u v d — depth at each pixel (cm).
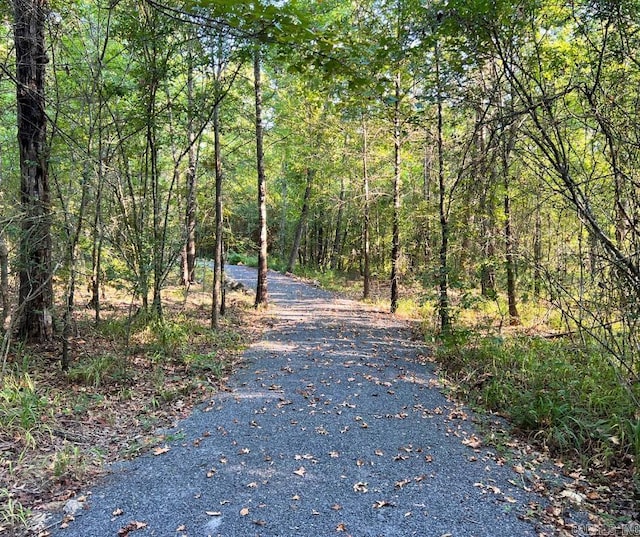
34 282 635
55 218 611
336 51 323
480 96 486
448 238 860
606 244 368
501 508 345
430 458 427
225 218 1385
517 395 554
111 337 792
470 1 373
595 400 495
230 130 1094
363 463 415
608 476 391
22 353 645
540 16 456
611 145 375
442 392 623
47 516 328
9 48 779
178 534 310
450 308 808
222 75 927
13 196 632
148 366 682
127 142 828
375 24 729
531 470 405
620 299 434
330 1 796
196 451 436
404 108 848
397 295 1317
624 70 427
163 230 880
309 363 759
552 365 602
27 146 660
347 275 2492
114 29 718
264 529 317
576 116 390
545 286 538
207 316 1096
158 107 866
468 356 743
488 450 448
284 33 294
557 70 497
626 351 507
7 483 361
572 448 437
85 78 743
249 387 632
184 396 587
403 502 352
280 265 2708
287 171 2247
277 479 385
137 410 533
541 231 792
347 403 572
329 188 2002
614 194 438
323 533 313
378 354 830
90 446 438
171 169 1362
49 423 465
